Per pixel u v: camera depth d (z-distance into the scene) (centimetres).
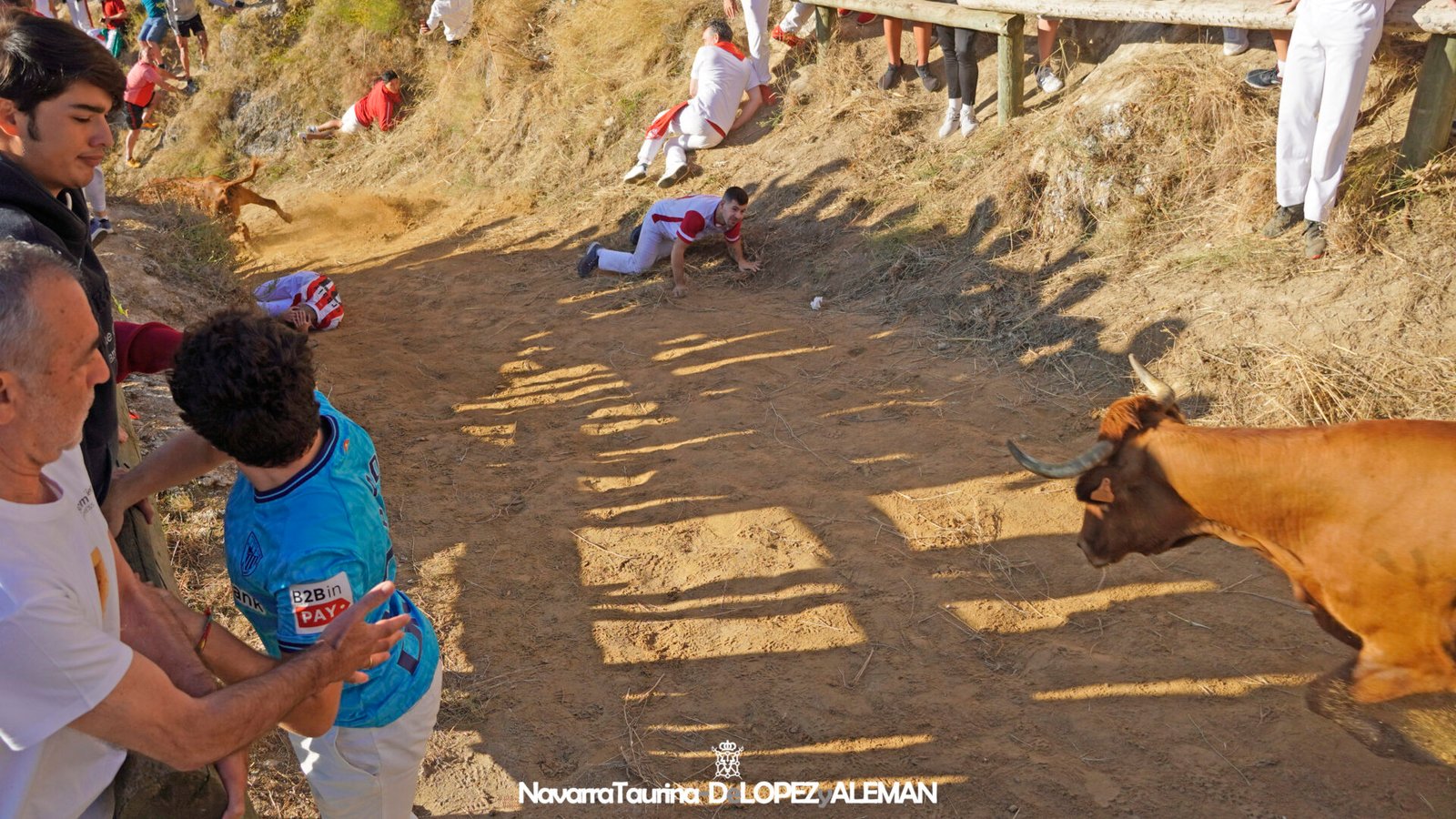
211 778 227
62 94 265
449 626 454
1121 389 607
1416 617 317
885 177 882
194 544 471
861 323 745
